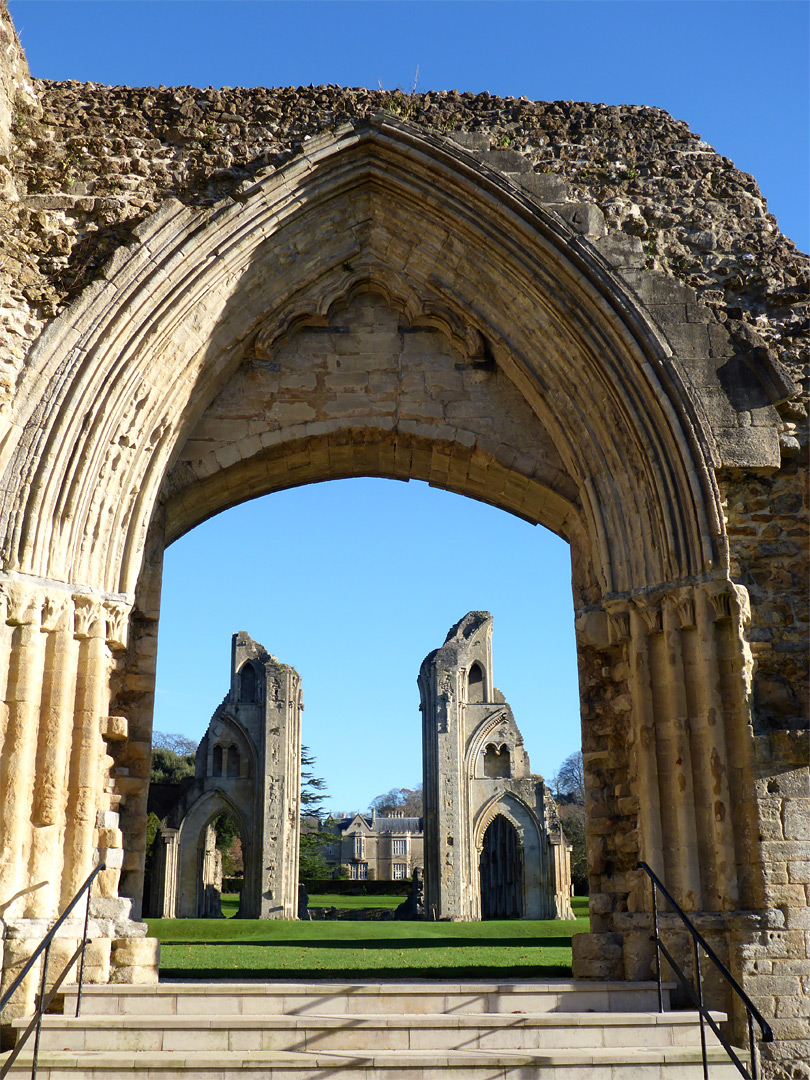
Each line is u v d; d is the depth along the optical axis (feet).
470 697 150.30
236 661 147.74
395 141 44.19
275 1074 28.30
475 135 44.70
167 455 43.04
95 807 38.17
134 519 41.65
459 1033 30.81
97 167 43.86
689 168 45.68
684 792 37.63
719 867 36.63
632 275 42.32
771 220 45.01
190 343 42.75
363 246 46.21
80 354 39.83
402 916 149.48
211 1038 30.50
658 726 39.01
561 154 45.75
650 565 40.63
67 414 39.04
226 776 143.02
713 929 35.86
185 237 42.01
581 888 178.81
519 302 44.04
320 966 47.42
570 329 42.65
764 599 39.47
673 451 40.24
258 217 43.14
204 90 45.60
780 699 38.50
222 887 184.75
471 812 142.20
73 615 38.55
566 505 45.47
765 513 40.27
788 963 35.09
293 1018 30.78
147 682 43.04
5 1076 28.43
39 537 38.04
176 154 44.50
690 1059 29.50
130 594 40.88
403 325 46.68
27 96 44.42
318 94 45.73
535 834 140.56
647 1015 31.73
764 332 42.70
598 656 43.47
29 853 35.99
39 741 36.99
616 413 41.98
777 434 40.47
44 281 41.22
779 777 36.65
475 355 45.68
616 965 38.63
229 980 40.24
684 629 39.14
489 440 45.37
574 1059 28.81
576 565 45.50
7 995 27.37
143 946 37.45
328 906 164.96
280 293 45.29
